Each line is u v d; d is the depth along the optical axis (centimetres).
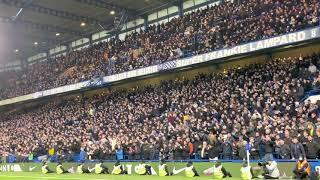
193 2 3966
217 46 2906
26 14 4238
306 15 2431
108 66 3944
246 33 2756
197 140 2323
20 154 3734
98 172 2770
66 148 3281
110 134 3130
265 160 1897
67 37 5262
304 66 2502
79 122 3819
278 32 2541
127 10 4262
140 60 3581
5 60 6431
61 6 4059
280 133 1934
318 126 1828
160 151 2478
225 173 2033
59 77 4666
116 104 3712
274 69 2631
